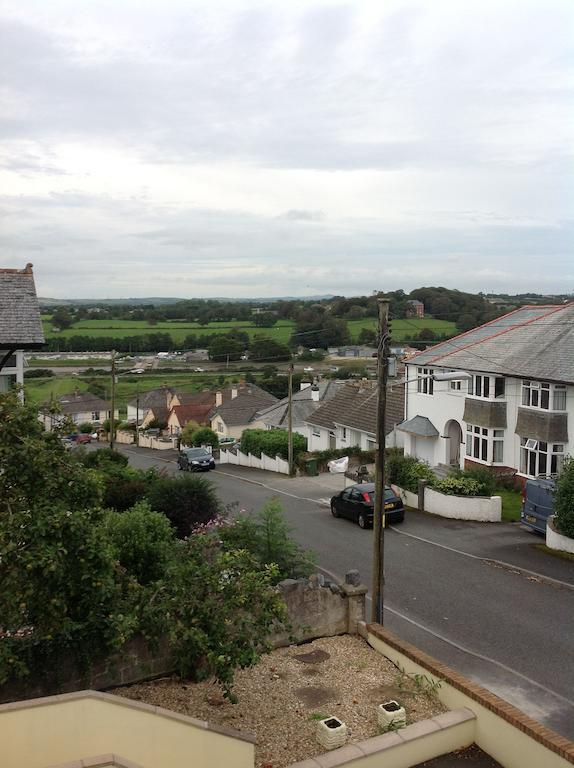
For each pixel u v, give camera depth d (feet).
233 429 207.82
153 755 24.90
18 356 61.72
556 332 92.58
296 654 37.55
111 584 28.25
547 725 31.81
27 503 26.89
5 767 22.84
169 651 33.68
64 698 23.66
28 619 28.07
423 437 109.19
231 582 31.37
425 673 33.35
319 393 176.35
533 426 85.10
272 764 27.09
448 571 57.26
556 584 53.21
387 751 27.09
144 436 217.97
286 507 89.92
